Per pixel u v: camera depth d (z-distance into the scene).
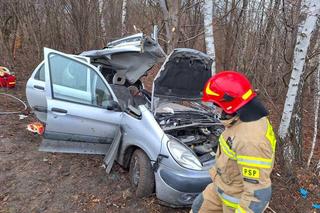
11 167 4.80
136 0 14.41
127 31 12.90
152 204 4.21
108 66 5.79
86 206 4.15
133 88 5.77
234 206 2.60
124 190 4.48
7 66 9.75
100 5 10.58
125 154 4.65
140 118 4.35
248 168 2.24
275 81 9.36
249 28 10.60
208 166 3.96
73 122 4.48
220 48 11.43
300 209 4.70
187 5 9.12
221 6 11.39
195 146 4.34
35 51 9.79
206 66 4.74
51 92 4.41
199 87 4.92
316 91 8.25
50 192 4.35
